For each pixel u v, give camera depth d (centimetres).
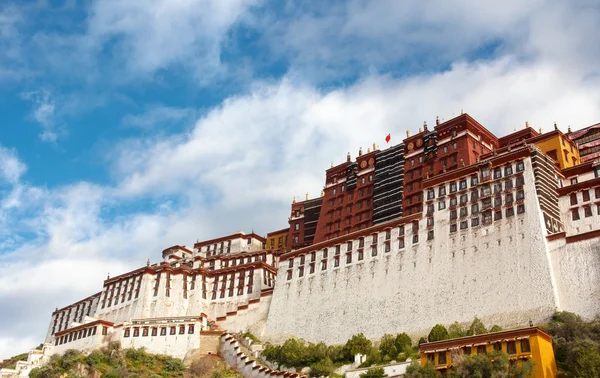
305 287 13662
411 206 13475
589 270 10138
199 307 15712
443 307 11344
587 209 11200
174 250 19088
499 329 9769
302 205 17662
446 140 13638
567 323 9544
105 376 12200
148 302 15938
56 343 14825
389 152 14738
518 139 13900
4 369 14225
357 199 14912
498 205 11500
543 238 10731
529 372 8156
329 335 12650
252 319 14350
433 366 8950
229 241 18800
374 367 9956
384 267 12544
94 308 17888
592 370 8219
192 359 13025
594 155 13412
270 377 11388
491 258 11169
